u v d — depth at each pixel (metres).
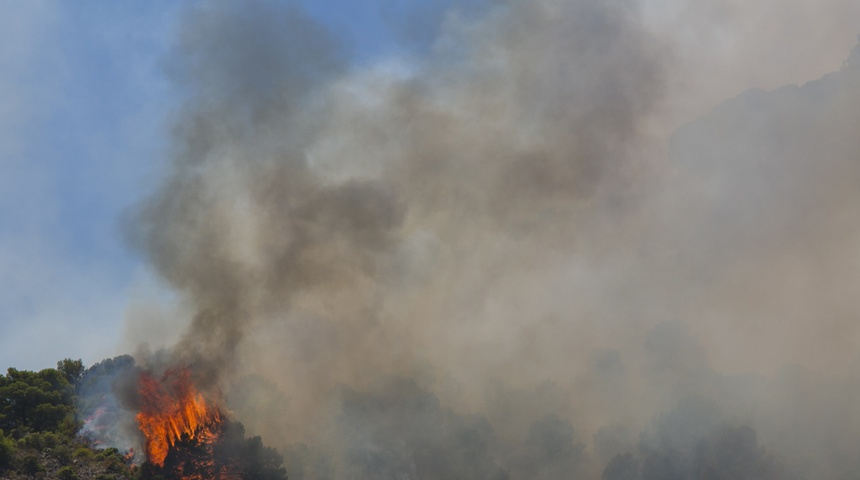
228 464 60.06
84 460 59.38
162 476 57.69
